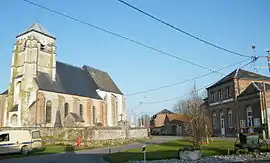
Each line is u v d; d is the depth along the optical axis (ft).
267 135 120.16
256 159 54.80
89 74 205.16
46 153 82.07
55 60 172.35
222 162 51.49
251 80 147.33
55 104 157.38
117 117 211.20
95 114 187.01
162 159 57.36
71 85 176.76
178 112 264.52
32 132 87.71
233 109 146.00
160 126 291.17
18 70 167.43
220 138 127.24
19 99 157.48
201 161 52.85
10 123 156.56
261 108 124.57
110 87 214.28
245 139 61.98
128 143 125.29
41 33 169.37
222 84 157.99
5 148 75.82
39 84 152.87
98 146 108.17
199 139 83.10
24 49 165.48
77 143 102.42
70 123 157.28
